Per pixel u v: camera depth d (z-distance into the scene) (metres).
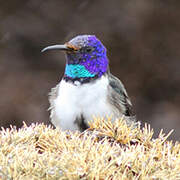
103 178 2.64
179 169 2.65
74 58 2.75
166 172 2.65
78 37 2.76
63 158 2.65
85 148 2.66
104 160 2.65
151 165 2.65
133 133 2.68
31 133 2.68
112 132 2.68
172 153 2.67
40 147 2.68
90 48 2.75
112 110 2.75
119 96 2.77
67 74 2.75
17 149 2.66
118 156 2.66
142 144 2.67
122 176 2.64
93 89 2.75
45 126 2.70
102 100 2.75
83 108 2.75
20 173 2.64
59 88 2.76
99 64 2.75
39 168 2.64
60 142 2.67
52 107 2.77
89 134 2.68
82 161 2.64
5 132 2.68
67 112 2.75
